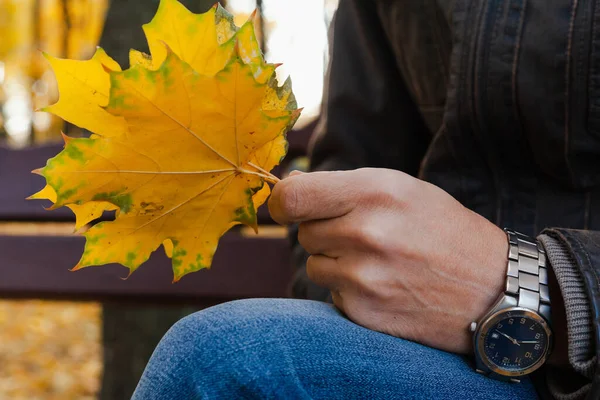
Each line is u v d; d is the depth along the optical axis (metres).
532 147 0.66
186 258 0.60
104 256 0.58
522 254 0.59
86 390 2.46
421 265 0.58
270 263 1.13
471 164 0.69
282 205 0.59
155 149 0.56
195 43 0.56
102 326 1.37
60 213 1.17
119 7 1.27
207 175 0.58
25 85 4.84
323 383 0.55
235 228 1.16
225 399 0.54
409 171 0.80
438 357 0.59
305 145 1.11
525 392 0.59
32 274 1.19
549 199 0.67
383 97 0.78
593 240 0.58
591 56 0.63
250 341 0.54
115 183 0.56
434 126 0.74
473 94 0.67
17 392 2.41
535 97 0.65
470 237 0.60
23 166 1.18
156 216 0.58
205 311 0.57
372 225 0.58
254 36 0.57
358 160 0.79
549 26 0.64
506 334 0.58
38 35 4.62
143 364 1.35
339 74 0.80
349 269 0.59
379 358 0.57
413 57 0.74
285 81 0.59
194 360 0.54
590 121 0.64
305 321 0.57
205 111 0.55
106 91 0.56
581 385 0.57
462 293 0.59
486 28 0.66
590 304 0.56
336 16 0.82
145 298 1.17
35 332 3.27
